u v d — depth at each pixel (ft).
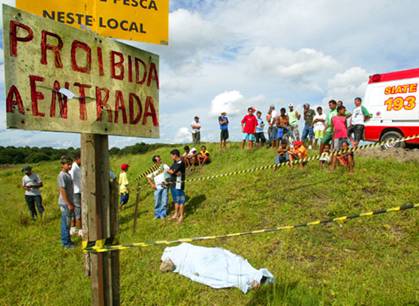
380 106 34.71
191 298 13.57
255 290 13.60
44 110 5.58
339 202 22.67
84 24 6.77
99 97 6.52
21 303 14.29
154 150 64.64
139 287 14.75
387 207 20.94
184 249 17.25
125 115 7.09
